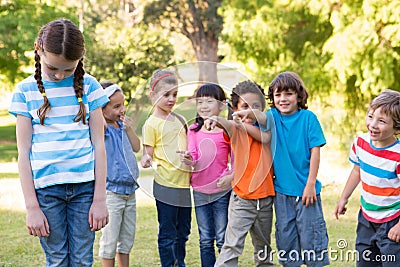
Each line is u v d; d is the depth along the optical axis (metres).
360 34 9.79
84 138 2.71
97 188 2.73
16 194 7.18
